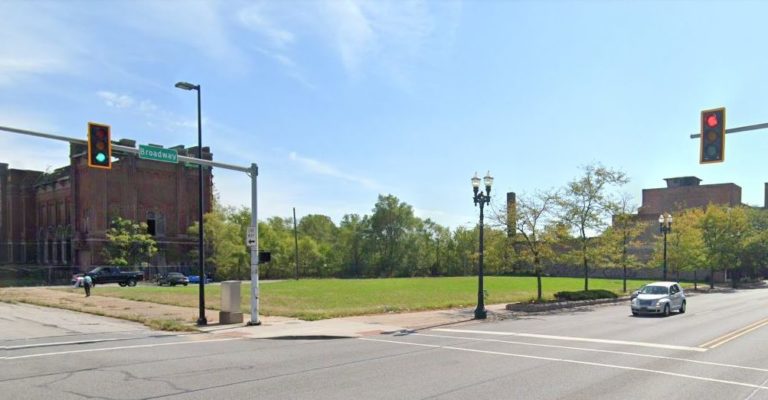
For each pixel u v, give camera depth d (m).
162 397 9.38
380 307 26.86
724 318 24.34
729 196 85.81
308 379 10.95
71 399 9.24
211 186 74.44
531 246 30.83
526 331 19.44
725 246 56.69
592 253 34.66
